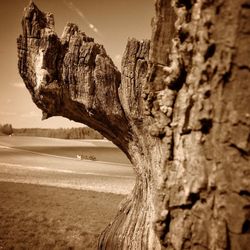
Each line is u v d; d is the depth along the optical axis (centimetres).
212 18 255
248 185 246
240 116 248
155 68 327
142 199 557
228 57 249
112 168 4091
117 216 660
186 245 282
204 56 261
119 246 582
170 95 299
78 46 521
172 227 294
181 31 288
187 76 286
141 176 560
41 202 1855
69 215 1606
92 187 2511
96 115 550
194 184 273
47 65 510
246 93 246
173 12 315
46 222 1454
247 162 248
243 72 247
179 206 287
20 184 2397
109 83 520
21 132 8125
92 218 1580
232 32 247
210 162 265
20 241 1178
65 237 1265
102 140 7812
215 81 258
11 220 1430
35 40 516
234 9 246
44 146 6184
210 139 266
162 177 306
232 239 252
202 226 271
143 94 341
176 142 297
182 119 286
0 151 5109
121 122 545
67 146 6319
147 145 488
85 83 521
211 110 262
